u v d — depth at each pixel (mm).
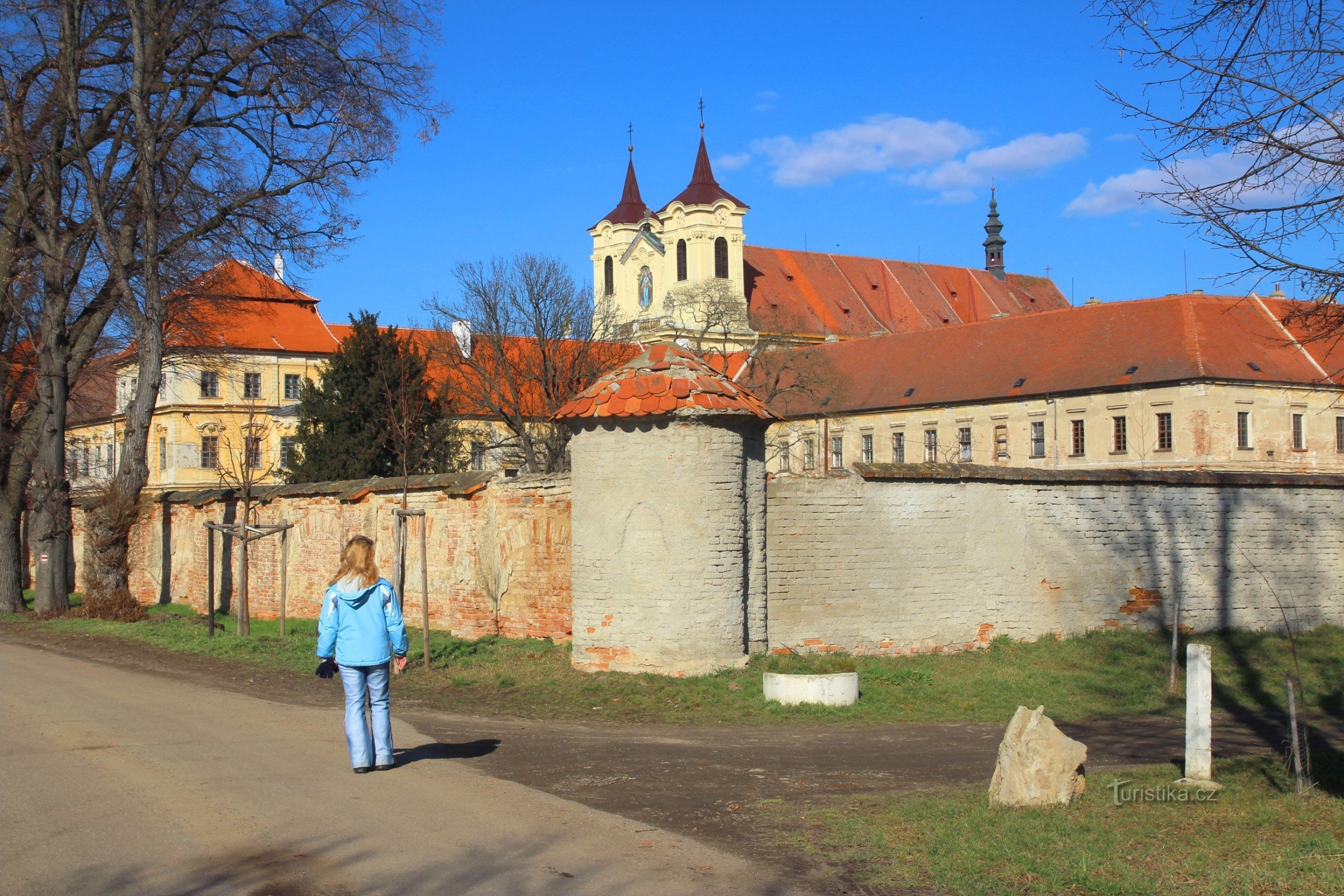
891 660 16484
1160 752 11664
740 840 7730
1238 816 8258
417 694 14516
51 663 17469
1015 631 18000
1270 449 63375
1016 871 7004
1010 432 70438
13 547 28594
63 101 25078
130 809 8211
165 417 64938
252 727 11656
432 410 44719
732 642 15094
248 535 21141
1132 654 17703
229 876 6789
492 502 18859
